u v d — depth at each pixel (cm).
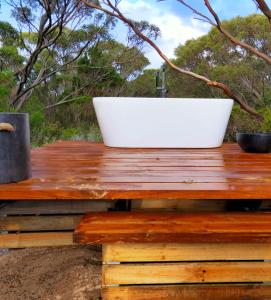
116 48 823
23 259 169
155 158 192
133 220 112
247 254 111
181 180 127
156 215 118
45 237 154
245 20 1086
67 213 154
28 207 146
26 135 122
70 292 137
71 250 176
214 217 116
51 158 189
